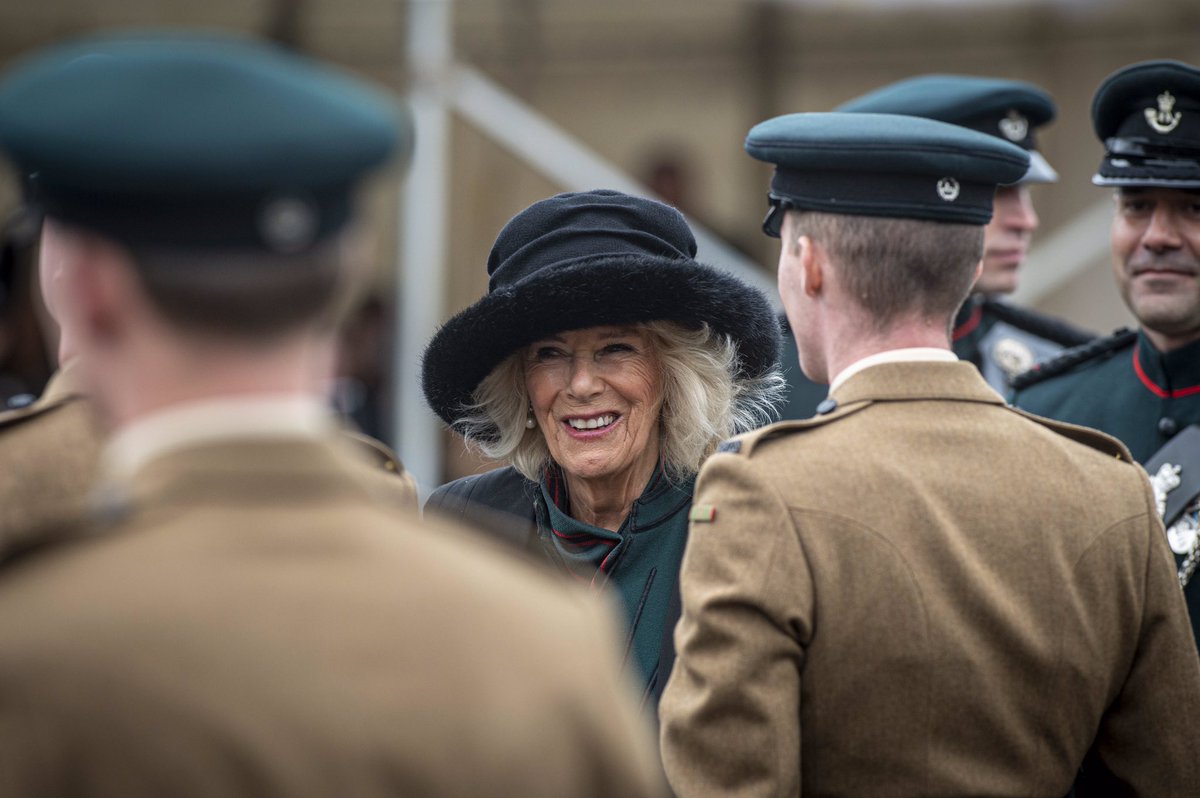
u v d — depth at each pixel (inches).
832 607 183.3
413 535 127.0
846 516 185.6
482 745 115.7
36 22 505.4
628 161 549.3
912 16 553.3
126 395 121.8
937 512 186.7
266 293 118.0
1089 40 562.3
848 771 185.3
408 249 534.9
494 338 251.4
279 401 121.8
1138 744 197.9
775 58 551.8
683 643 189.2
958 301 201.2
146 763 108.3
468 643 119.1
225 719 110.1
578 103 546.9
